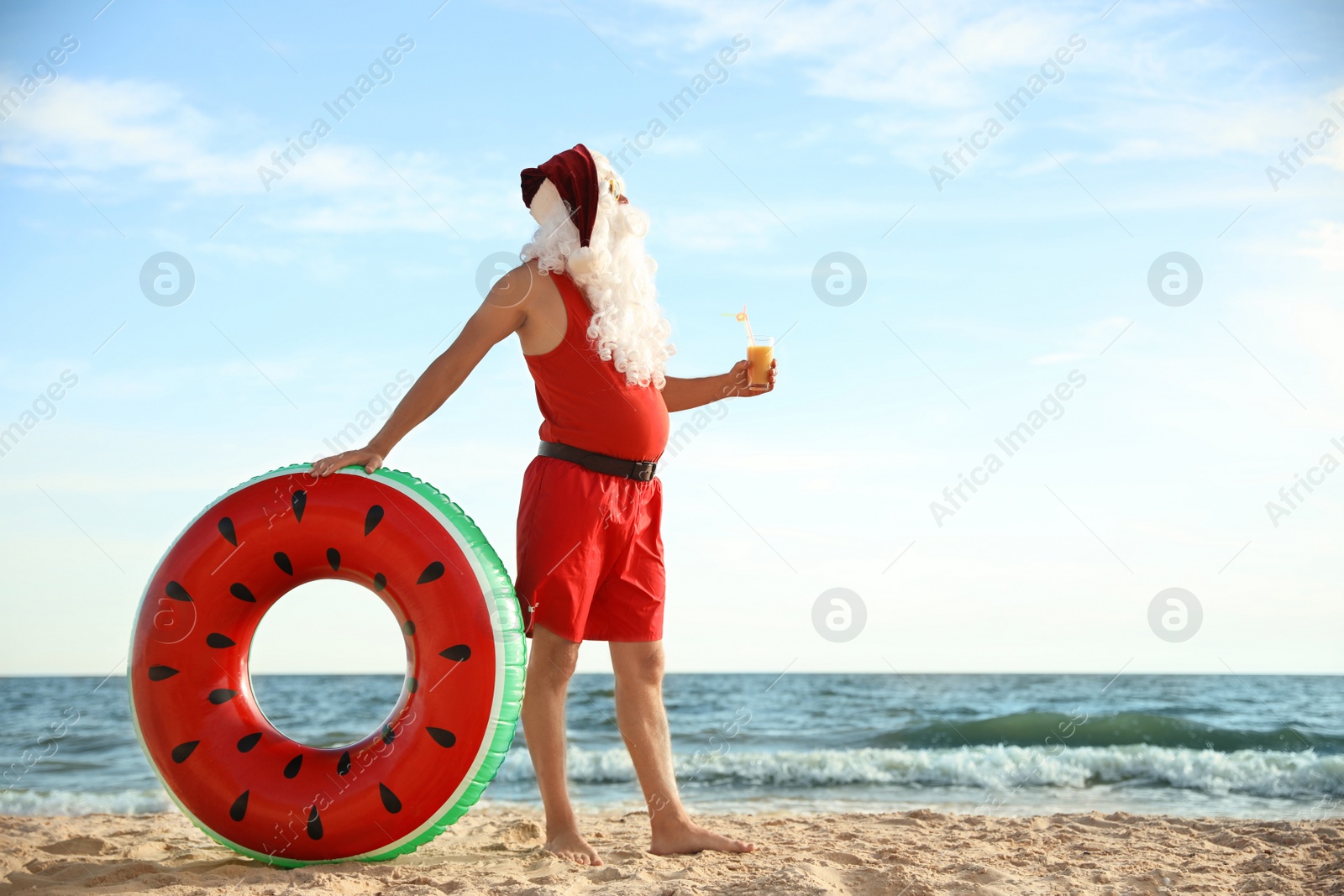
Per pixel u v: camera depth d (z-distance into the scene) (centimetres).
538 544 276
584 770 834
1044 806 627
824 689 2188
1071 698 1889
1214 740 1049
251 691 286
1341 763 785
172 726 266
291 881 239
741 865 270
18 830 390
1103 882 259
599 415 278
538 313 280
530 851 306
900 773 824
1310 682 2155
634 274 288
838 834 363
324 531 271
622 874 251
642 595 291
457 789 255
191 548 276
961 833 368
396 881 246
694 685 2433
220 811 261
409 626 267
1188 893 245
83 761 960
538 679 282
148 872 261
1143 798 674
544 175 286
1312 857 295
